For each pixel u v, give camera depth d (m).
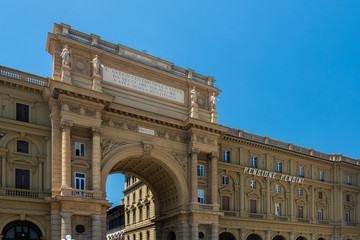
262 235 54.34
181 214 44.53
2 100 36.97
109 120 41.62
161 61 47.84
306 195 62.06
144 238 63.47
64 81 37.75
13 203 34.56
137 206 67.69
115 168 48.97
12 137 36.50
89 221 36.28
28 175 36.91
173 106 47.22
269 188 57.22
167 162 44.88
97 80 40.16
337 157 67.44
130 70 44.53
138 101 44.22
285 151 59.78
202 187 47.50
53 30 40.97
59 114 37.91
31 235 35.56
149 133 44.34
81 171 38.16
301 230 58.88
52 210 35.06
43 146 38.16
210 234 44.94
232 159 54.75
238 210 53.16
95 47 41.62
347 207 66.19
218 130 47.78
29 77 38.97
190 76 49.75
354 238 65.12
